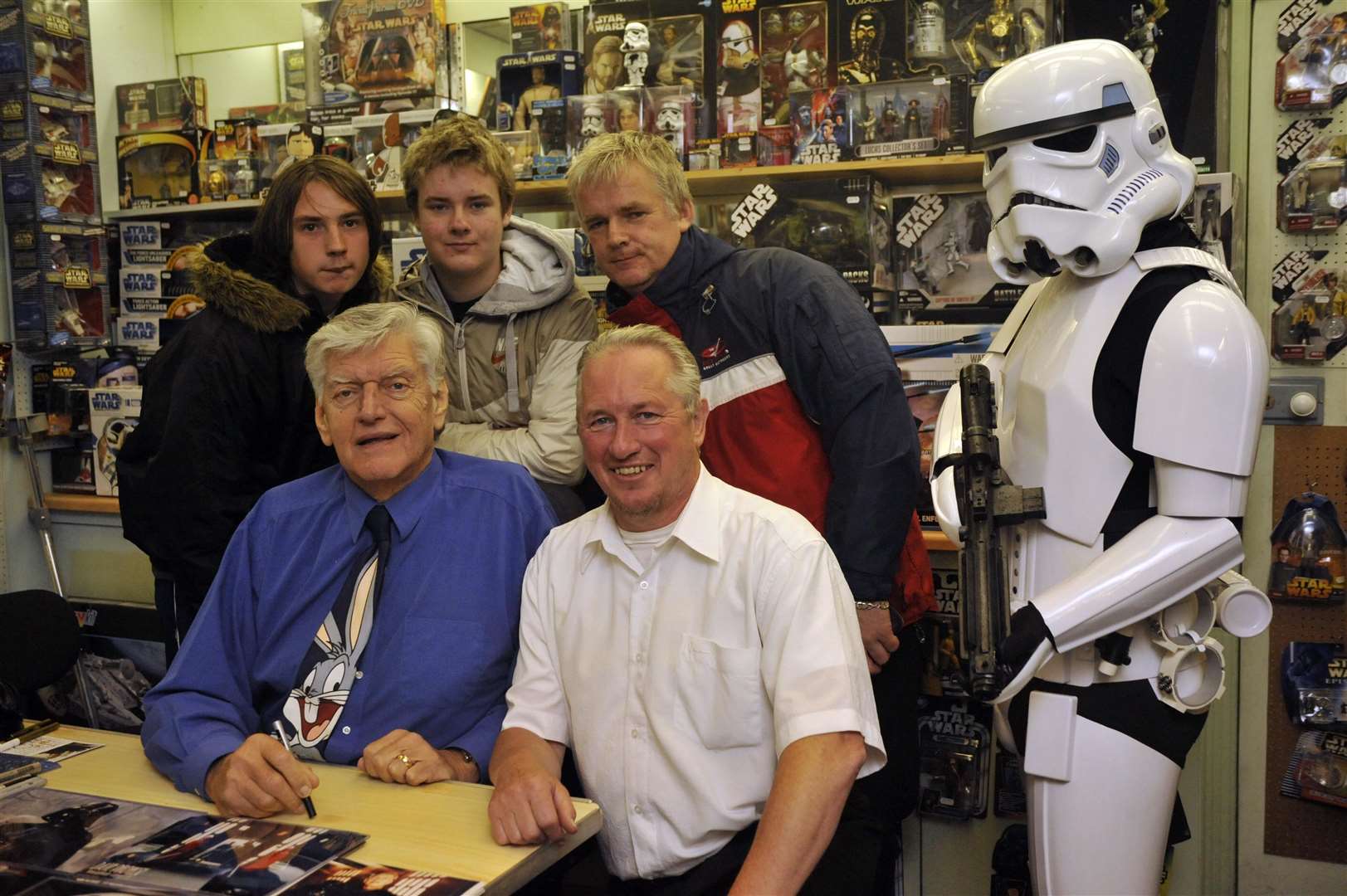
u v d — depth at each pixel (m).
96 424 3.44
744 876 1.32
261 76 4.02
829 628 1.47
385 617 1.70
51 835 1.32
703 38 2.98
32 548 3.58
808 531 1.53
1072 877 1.72
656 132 2.94
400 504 1.73
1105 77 1.64
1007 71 1.70
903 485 1.88
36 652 2.58
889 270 2.83
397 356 1.68
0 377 3.41
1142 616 1.64
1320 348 2.53
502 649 1.72
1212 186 2.43
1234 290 1.69
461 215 2.13
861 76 2.83
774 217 2.78
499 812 1.34
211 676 1.68
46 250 3.44
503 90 3.13
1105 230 1.64
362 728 1.66
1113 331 1.70
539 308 2.19
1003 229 1.73
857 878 1.70
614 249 2.00
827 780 1.36
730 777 1.51
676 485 1.53
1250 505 2.62
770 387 1.96
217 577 1.75
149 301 3.59
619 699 1.56
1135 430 1.64
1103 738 1.71
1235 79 2.55
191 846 1.29
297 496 1.79
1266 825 2.64
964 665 1.73
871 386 1.88
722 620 1.51
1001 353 1.99
